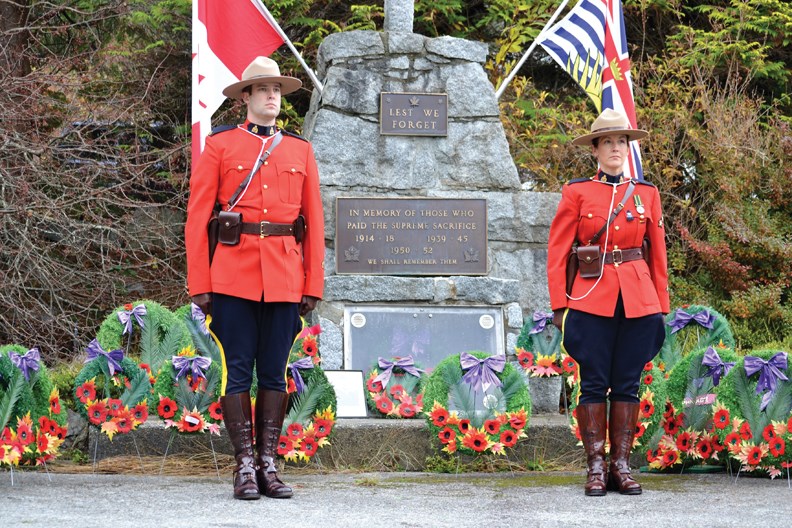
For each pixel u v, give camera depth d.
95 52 11.82
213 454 6.03
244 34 8.05
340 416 6.87
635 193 5.17
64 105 11.11
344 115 7.73
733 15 12.71
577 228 5.20
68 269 10.75
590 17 8.78
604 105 8.81
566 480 5.50
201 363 5.75
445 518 4.07
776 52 13.33
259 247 4.77
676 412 5.86
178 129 12.00
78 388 5.69
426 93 7.85
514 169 7.95
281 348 4.80
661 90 12.34
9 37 11.84
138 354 7.82
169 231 11.05
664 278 5.20
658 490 5.04
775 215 10.91
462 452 5.84
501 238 7.84
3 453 4.94
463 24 13.59
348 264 7.48
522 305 7.83
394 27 8.07
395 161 7.77
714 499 4.71
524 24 13.14
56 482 5.10
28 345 10.38
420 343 7.37
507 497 4.74
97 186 11.55
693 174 12.12
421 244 7.58
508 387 5.98
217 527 3.75
